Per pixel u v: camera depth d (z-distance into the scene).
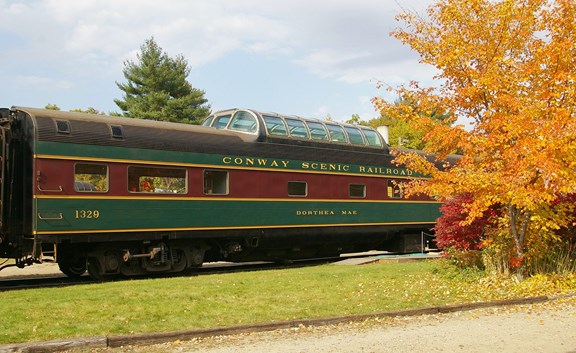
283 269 15.08
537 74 11.09
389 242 20.67
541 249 11.90
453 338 7.18
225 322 7.91
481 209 10.97
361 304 9.26
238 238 15.76
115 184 13.20
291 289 10.69
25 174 12.27
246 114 16.75
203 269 16.41
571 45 10.70
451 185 11.32
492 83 10.81
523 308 9.22
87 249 13.35
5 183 12.25
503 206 12.09
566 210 11.74
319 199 17.28
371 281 11.81
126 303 9.04
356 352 6.54
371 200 18.73
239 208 15.41
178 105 42.81
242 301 9.39
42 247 12.59
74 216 12.50
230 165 15.30
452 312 8.89
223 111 17.62
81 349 6.60
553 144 10.06
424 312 8.70
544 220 11.27
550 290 10.80
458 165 11.62
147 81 43.38
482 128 11.07
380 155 19.28
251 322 7.91
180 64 45.41
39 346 6.43
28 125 12.33
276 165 16.28
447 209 13.00
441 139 11.63
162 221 13.94
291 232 16.61
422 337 7.24
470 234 12.63
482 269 12.62
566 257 12.39
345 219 17.91
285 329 7.67
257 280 12.07
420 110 12.04
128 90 44.62
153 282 11.84
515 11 10.92
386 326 7.90
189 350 6.63
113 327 7.43
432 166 11.79
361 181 18.53
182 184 14.41
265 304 9.16
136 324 7.64
